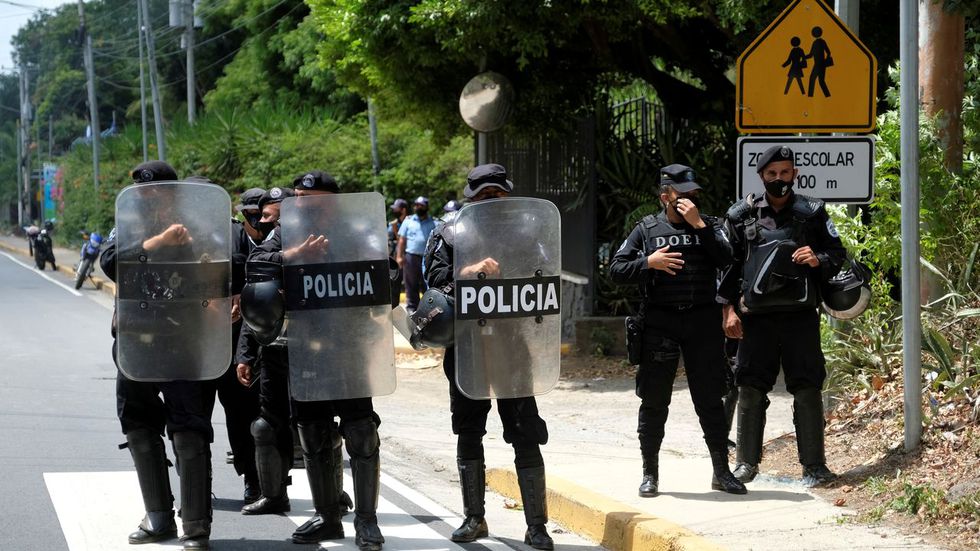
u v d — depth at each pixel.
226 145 32.00
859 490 6.48
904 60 6.82
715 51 15.38
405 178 25.72
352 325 5.83
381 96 16.41
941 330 7.73
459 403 6.12
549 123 15.39
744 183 7.41
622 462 7.89
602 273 14.77
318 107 34.44
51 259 36.69
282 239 5.85
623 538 5.98
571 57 15.24
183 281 5.77
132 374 5.74
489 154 16.23
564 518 6.68
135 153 43.03
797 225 6.50
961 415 6.89
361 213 5.87
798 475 7.02
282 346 6.36
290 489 7.56
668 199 6.43
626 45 15.17
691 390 6.61
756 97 7.45
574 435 9.44
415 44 13.82
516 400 6.00
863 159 7.39
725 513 6.18
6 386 12.27
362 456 5.90
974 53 9.10
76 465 8.10
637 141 15.22
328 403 6.08
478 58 14.01
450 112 15.81
